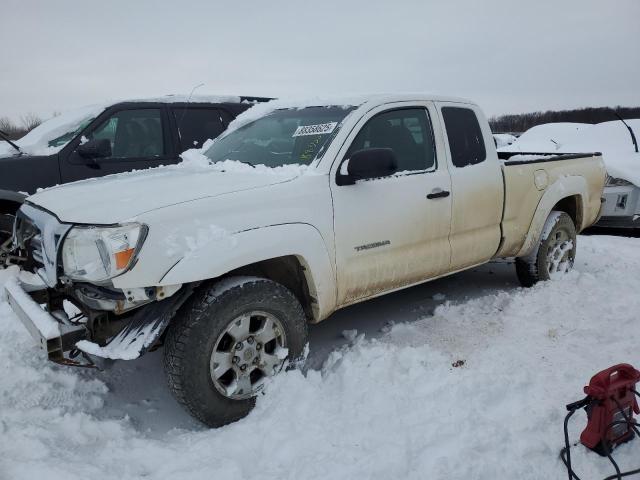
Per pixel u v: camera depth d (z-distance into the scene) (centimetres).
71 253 280
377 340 391
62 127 589
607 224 736
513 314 434
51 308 333
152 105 624
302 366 333
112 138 601
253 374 317
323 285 333
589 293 462
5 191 518
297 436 278
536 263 496
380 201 360
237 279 300
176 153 633
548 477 245
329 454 262
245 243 293
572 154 563
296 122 392
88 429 295
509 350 368
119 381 358
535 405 297
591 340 380
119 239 263
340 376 335
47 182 553
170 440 293
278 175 337
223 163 387
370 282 363
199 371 283
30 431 283
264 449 273
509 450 259
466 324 421
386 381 323
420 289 520
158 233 271
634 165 735
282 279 347
